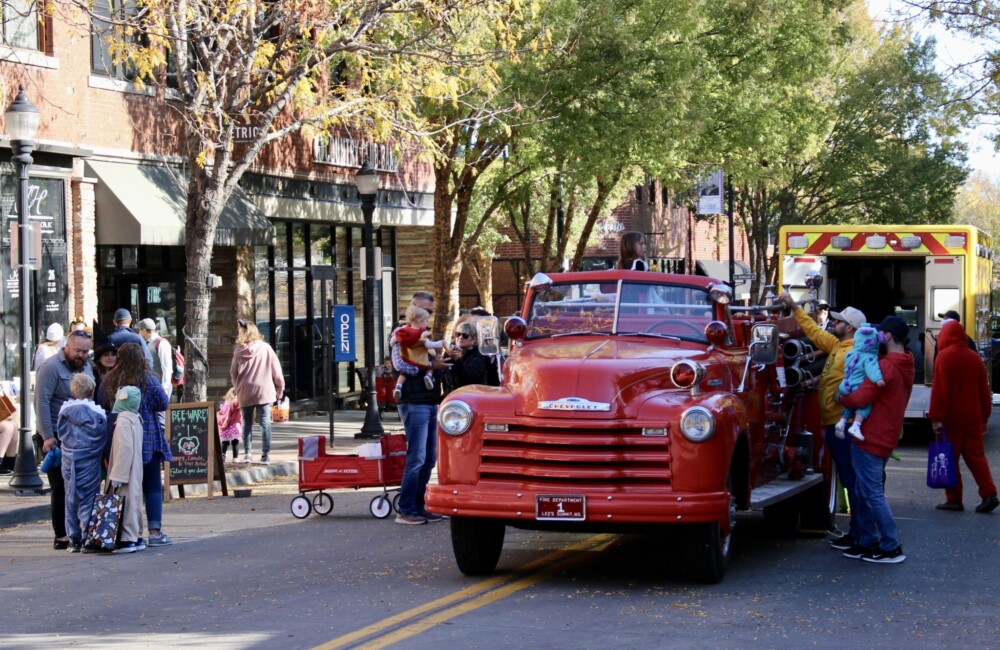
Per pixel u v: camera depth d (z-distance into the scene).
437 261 29.88
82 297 22.80
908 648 8.67
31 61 21.66
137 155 24.20
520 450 10.59
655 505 10.25
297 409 30.59
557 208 40.59
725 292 12.11
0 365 20.86
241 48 19.89
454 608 9.99
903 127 50.09
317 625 9.50
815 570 11.69
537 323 12.52
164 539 13.77
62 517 13.90
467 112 26.81
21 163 17.45
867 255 23.95
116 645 9.06
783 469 13.20
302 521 15.37
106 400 13.84
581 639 8.92
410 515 14.88
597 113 27.80
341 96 24.19
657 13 28.34
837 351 12.89
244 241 26.11
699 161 36.28
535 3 21.75
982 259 25.64
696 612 9.80
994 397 37.78
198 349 19.20
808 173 50.50
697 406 10.44
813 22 34.62
